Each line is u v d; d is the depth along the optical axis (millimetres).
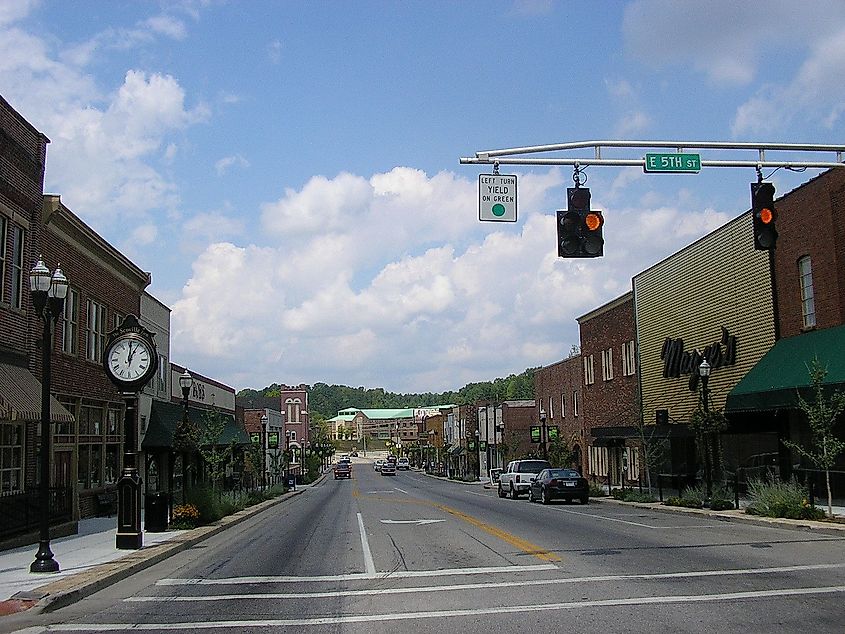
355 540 20078
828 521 20891
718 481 33406
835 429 26250
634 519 25125
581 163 15250
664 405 40031
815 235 27406
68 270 26484
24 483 22000
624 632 8875
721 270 34250
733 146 15523
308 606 11172
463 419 100188
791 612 9672
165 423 37031
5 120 21500
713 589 11398
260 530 24344
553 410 62688
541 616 9953
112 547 18562
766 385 27234
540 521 24703
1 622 10414
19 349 22344
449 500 40625
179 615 10805
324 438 141750
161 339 39688
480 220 15055
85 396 27734
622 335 46156
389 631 9367
